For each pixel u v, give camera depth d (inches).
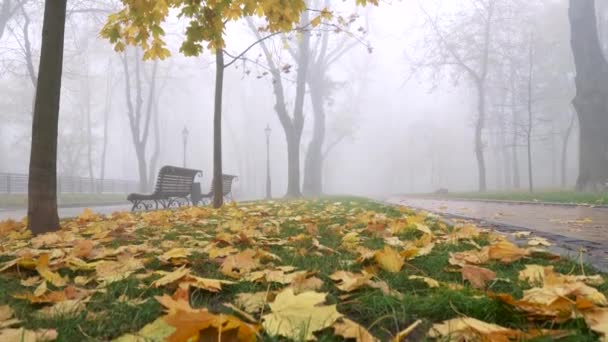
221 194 333.7
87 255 115.9
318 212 280.8
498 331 50.0
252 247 129.4
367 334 53.3
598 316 56.0
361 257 99.1
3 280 93.7
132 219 247.4
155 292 79.8
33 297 73.6
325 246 126.5
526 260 104.9
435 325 56.4
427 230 145.3
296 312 57.3
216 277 90.6
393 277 87.4
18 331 57.2
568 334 52.3
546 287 68.6
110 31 215.9
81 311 67.0
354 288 75.3
